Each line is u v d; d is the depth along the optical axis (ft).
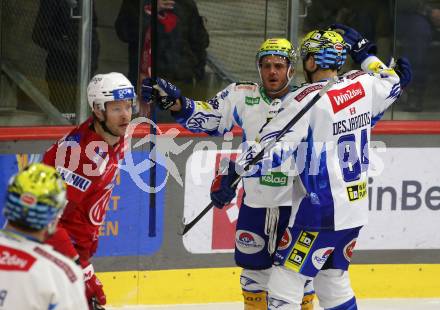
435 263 54.90
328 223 40.22
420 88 55.01
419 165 54.19
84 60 50.65
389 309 52.80
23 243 27.43
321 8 53.62
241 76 53.57
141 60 51.57
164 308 51.60
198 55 52.90
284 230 43.19
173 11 52.01
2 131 49.16
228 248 52.65
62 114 50.90
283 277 40.86
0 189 48.85
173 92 42.80
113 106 38.09
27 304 26.73
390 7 54.29
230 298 52.95
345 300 42.39
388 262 54.39
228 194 41.27
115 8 50.88
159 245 51.80
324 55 40.55
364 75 41.47
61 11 50.21
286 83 42.55
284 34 53.42
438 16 54.54
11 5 49.65
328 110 39.63
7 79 50.03
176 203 51.80
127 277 51.49
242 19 52.95
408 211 54.34
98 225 39.78
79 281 27.45
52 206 27.53
